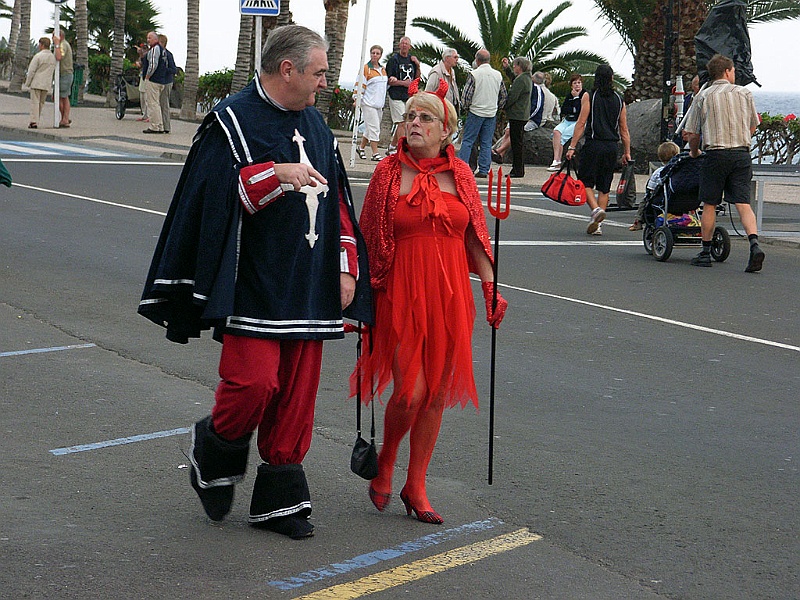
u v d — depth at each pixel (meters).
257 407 4.38
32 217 13.49
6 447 5.66
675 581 4.39
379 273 4.82
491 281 4.99
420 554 4.54
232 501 4.68
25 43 39.62
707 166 12.34
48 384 6.83
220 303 4.23
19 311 8.72
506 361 7.98
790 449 6.18
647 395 7.22
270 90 4.41
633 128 25.39
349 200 4.68
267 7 19.52
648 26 29.69
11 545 4.44
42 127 27.14
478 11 37.19
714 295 10.83
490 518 4.99
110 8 49.09
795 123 27.44
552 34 37.81
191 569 4.29
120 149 23.55
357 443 4.90
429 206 4.75
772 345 8.79
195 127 30.17
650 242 13.17
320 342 4.60
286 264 4.37
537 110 25.47
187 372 7.27
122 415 6.29
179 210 4.35
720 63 12.35
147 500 5.02
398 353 4.79
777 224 16.94
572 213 17.48
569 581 4.34
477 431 6.32
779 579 4.45
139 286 9.90
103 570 4.24
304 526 4.66
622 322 9.45
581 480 5.54
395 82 23.02
